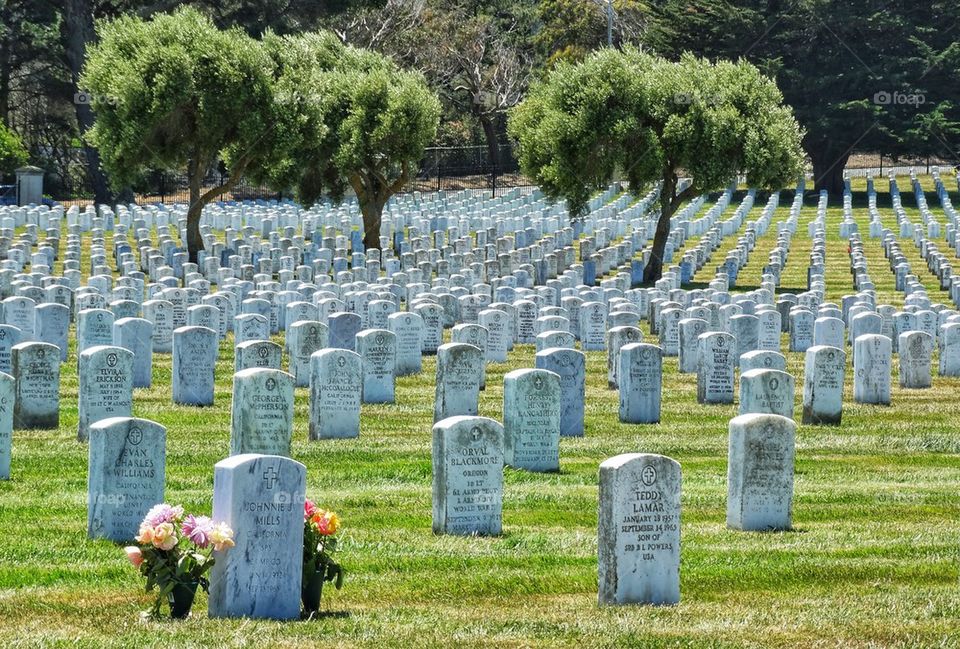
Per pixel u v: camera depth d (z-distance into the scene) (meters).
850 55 90.31
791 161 54.31
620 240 68.06
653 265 55.38
